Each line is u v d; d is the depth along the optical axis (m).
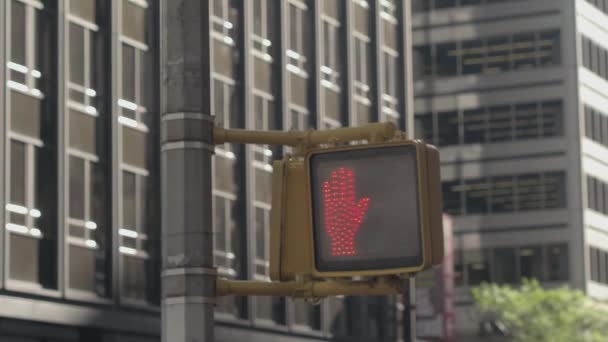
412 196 8.63
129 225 44.06
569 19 115.50
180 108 8.72
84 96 42.41
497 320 105.50
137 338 44.28
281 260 8.96
